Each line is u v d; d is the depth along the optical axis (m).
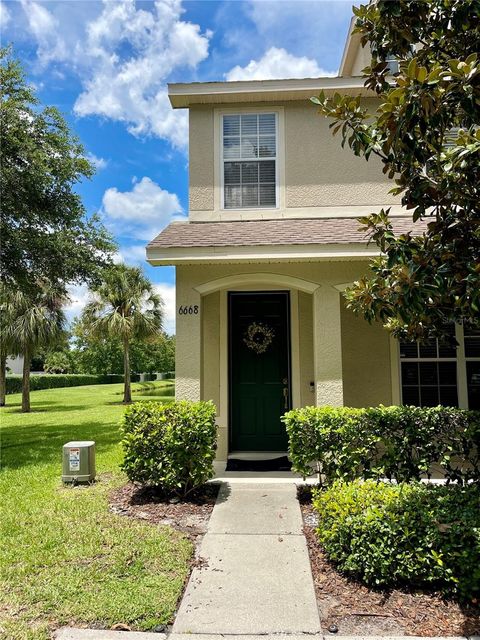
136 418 5.74
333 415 5.41
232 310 8.20
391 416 5.25
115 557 3.91
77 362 38.41
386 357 7.68
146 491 5.90
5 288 12.25
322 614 3.09
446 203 3.56
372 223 4.06
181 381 6.60
